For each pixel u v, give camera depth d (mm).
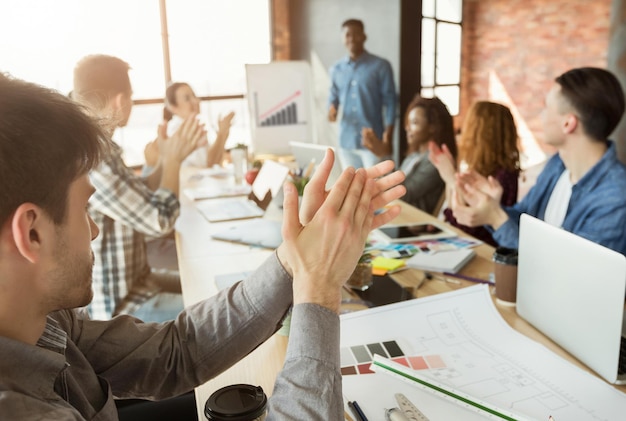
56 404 665
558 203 2139
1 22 4758
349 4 6098
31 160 609
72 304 703
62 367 688
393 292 1458
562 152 2027
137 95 5863
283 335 1265
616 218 1848
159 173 2984
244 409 802
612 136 4125
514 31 7664
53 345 785
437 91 7820
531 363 1062
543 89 7484
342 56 6320
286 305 967
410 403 931
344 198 793
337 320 771
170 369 968
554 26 7238
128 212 2049
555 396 960
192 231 2221
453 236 1980
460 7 7980
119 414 1440
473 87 8289
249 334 966
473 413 916
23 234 616
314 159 2416
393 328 1208
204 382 984
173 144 2266
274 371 1128
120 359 949
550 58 7352
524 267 1246
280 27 6852
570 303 1091
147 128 6000
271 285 956
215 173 3439
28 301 664
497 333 1175
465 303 1300
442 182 2877
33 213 623
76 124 655
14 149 600
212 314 983
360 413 922
